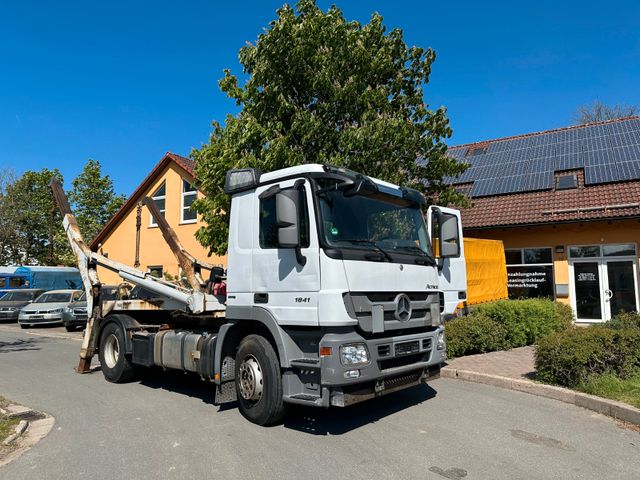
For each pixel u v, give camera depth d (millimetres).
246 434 5488
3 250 37188
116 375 8508
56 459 4859
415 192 6547
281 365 5438
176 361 7168
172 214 22266
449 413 6184
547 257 15695
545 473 4305
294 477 4281
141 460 4777
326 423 5855
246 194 6211
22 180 37906
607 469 4391
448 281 8500
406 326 5645
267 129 10008
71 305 18703
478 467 4441
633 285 14398
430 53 11078
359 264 5262
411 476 4254
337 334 5059
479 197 17531
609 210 14164
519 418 5945
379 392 5316
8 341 15961
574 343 7023
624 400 6156
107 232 24656
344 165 9633
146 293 9117
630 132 17469
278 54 10070
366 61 10266
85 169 33281
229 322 6203
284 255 5551
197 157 11578
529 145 19656
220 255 11172
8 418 6160
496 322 10523
